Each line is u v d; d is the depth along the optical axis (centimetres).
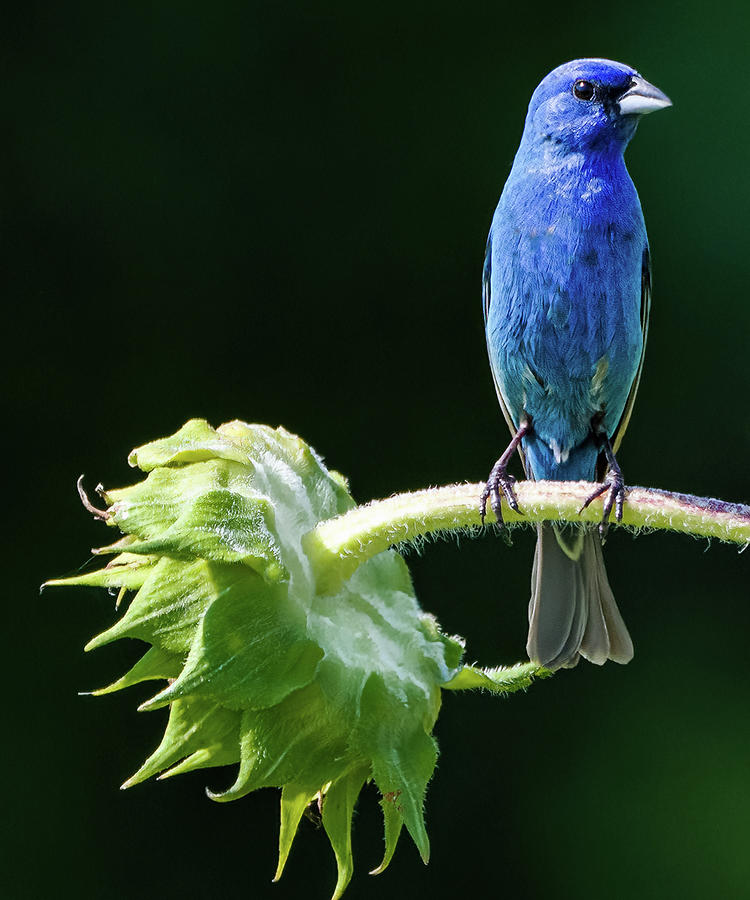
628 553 334
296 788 306
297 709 306
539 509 307
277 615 306
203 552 306
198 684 306
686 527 307
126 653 329
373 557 307
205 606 306
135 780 306
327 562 307
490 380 335
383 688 306
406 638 307
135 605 306
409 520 307
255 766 306
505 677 307
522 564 333
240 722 306
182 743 306
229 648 306
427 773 306
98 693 306
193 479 307
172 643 306
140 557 307
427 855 306
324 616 307
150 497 307
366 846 329
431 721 307
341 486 308
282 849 306
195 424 307
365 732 306
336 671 306
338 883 306
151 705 306
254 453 307
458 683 307
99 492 307
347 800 307
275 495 307
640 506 307
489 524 307
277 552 306
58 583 306
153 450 307
